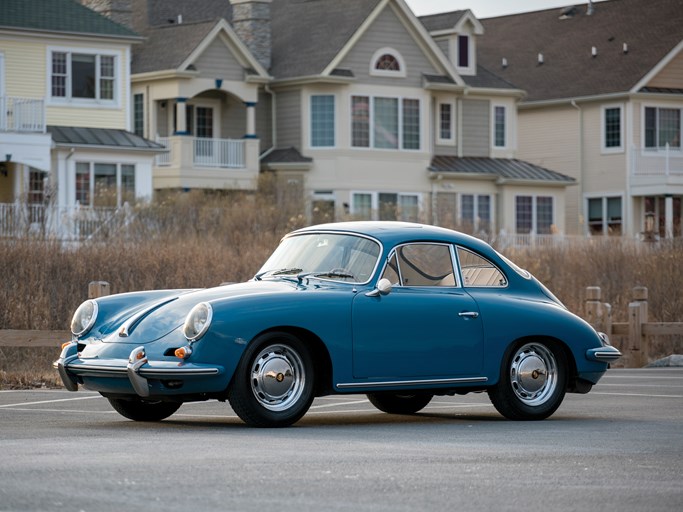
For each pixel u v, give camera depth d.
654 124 83.50
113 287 34.81
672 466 12.86
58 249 35.06
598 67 85.56
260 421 16.02
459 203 76.75
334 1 75.06
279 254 18.19
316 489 10.95
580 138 85.38
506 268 18.47
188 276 35.94
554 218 80.25
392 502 10.44
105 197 55.81
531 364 18.11
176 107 69.19
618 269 43.72
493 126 80.81
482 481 11.59
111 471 11.68
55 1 63.91
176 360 15.65
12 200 61.00
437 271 17.72
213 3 79.31
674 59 84.31
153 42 70.69
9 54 61.66
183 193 63.09
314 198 71.69
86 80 63.97
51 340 25.53
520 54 91.56
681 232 49.22
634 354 33.38
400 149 73.94
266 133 73.62
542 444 14.62
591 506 10.49
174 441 14.29
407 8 73.44
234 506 10.09
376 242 17.42
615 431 16.30
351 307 16.64
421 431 16.06
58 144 60.66
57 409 19.45
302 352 16.28
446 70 75.88
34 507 9.87
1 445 13.74
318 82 71.12
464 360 17.48
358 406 20.61
